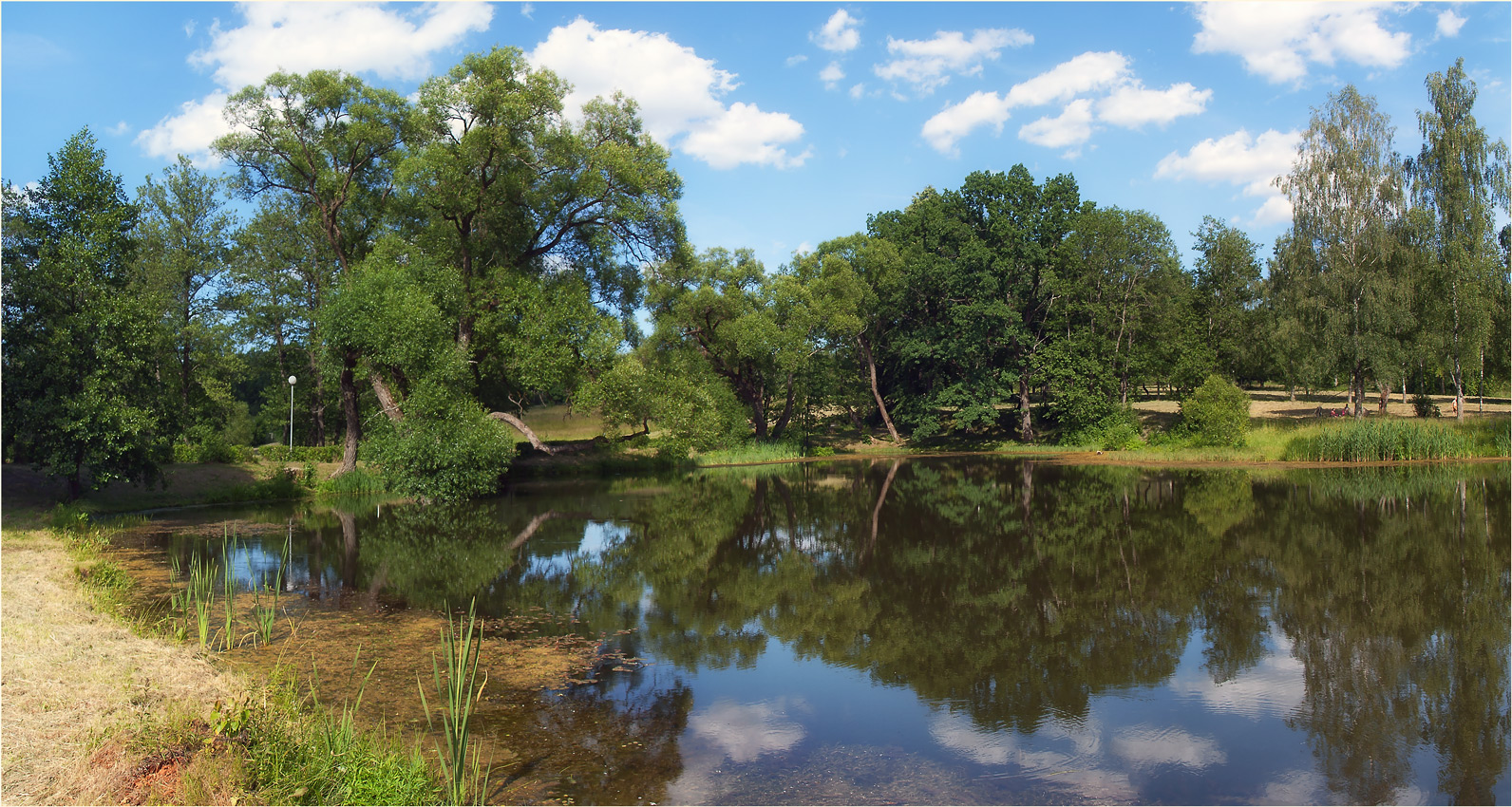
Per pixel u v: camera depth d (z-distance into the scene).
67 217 19.27
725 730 7.14
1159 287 45.03
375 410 30.86
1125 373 45.66
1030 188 48.62
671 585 13.09
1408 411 46.03
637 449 37.47
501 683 8.28
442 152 24.39
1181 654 9.44
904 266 49.84
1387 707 7.77
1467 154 37.81
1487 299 37.84
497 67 24.70
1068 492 25.22
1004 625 10.72
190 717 6.25
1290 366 38.94
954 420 49.38
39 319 18.33
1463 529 16.89
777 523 19.89
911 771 6.35
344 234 28.80
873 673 8.77
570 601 11.90
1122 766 6.49
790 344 43.84
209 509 21.89
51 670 7.20
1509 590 12.14
